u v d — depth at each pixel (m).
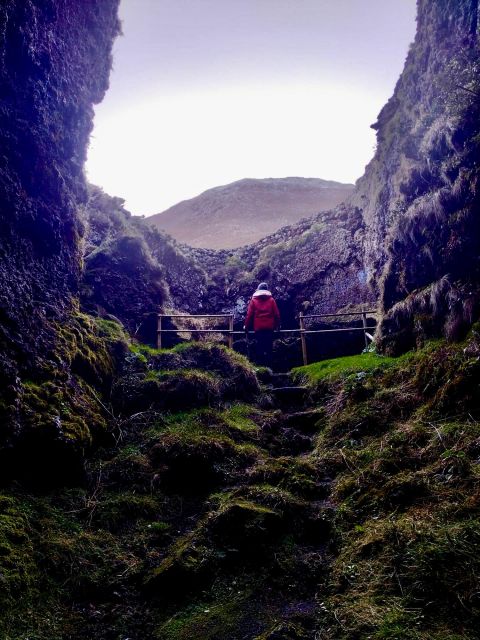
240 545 3.27
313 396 6.28
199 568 3.05
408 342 6.14
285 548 3.27
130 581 3.04
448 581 2.44
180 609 2.84
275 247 11.29
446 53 6.74
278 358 9.30
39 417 3.73
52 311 4.81
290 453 4.95
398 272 6.76
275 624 2.61
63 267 5.28
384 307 6.92
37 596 2.77
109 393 5.14
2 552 2.85
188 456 4.31
